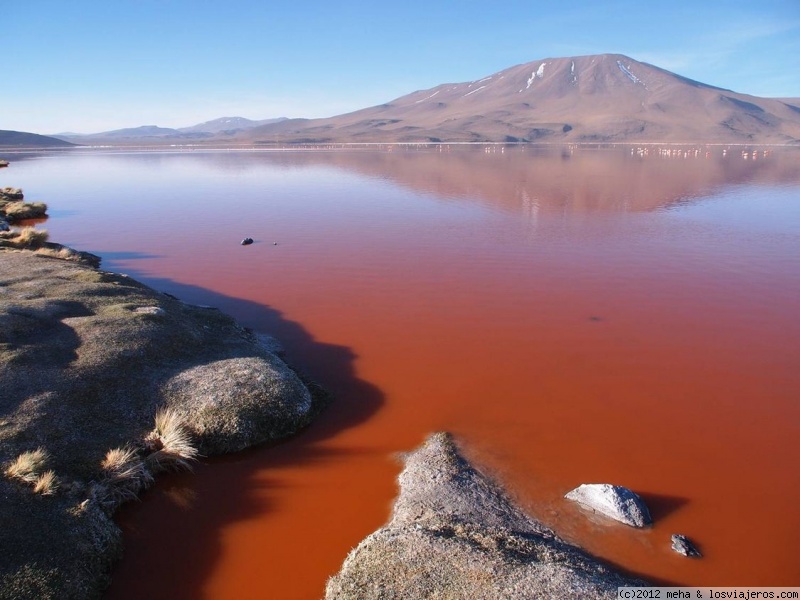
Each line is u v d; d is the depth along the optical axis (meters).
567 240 27.62
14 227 32.59
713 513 8.50
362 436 10.77
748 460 9.81
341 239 28.48
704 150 133.00
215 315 15.89
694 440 10.44
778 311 17.12
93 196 48.53
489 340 15.30
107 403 10.34
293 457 10.10
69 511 7.78
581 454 10.04
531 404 11.85
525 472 9.51
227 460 10.00
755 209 36.78
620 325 16.22
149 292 16.64
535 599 6.17
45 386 10.23
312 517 8.59
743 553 7.70
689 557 7.59
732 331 15.63
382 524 8.41
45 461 8.40
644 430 10.79
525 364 13.78
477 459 9.91
